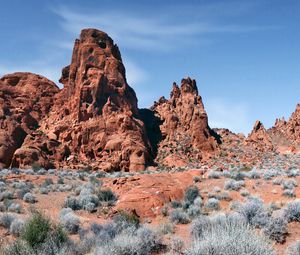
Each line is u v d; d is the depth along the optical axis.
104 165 60.34
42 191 35.44
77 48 77.00
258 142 81.38
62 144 64.62
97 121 66.88
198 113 75.50
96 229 18.45
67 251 13.46
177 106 80.38
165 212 25.16
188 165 63.94
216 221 16.06
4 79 75.50
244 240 9.57
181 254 11.86
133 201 26.11
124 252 12.69
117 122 67.12
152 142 73.25
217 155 70.62
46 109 74.50
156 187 29.88
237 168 53.12
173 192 29.69
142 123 70.44
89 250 14.64
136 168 61.00
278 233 14.70
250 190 31.17
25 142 63.00
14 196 33.06
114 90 71.75
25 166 58.22
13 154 60.94
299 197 28.22
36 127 70.44
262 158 70.50
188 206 26.84
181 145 71.56
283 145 94.62
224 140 79.62
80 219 23.08
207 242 9.66
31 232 13.48
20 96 73.81
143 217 24.89
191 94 81.06
